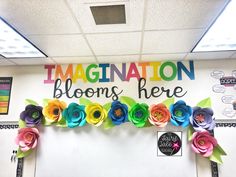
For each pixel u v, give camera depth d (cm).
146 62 311
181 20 203
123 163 285
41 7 183
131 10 187
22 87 319
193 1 175
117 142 290
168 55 288
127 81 308
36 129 294
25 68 324
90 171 287
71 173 288
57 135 299
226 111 289
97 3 177
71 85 313
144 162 283
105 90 308
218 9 185
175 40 243
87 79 313
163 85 302
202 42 251
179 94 298
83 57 294
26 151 295
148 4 179
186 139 284
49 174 290
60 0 174
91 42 248
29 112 303
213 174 273
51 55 287
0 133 308
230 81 296
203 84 298
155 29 219
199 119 282
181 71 304
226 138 282
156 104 288
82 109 295
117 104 289
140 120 283
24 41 251
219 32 228
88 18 199
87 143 294
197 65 304
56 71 319
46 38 239
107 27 215
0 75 323
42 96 314
